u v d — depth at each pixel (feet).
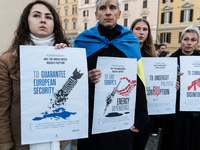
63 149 4.35
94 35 5.02
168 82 5.98
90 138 4.79
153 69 5.87
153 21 82.02
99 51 4.95
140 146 6.09
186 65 6.24
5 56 3.62
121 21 90.12
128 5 87.45
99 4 4.62
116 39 4.99
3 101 3.61
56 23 4.22
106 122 4.42
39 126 3.52
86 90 3.83
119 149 4.80
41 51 3.54
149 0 81.87
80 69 3.79
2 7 8.37
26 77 3.43
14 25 8.78
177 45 78.28
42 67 3.53
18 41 3.81
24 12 3.91
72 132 3.75
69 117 3.71
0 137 3.58
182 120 6.56
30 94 3.45
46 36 3.96
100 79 4.26
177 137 6.59
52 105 3.59
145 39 6.80
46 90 3.55
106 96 4.34
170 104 6.04
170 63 5.93
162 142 7.18
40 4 3.94
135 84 4.60
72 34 108.88
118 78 4.41
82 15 103.40
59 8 112.27
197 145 6.47
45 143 3.67
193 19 73.97
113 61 4.31
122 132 4.81
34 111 3.48
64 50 3.70
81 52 3.83
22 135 3.42
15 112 3.69
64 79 3.67
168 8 77.82
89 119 4.77
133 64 4.53
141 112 4.81
